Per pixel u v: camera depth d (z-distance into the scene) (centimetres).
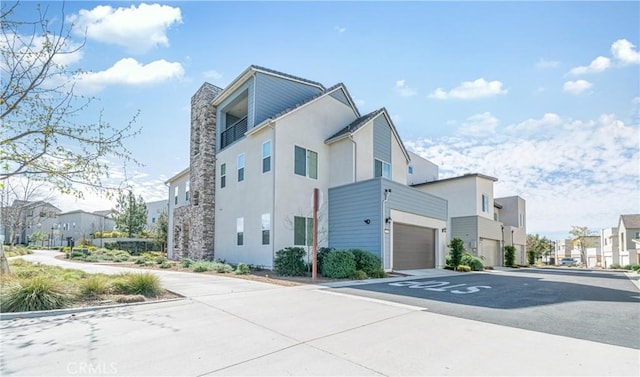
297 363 370
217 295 788
